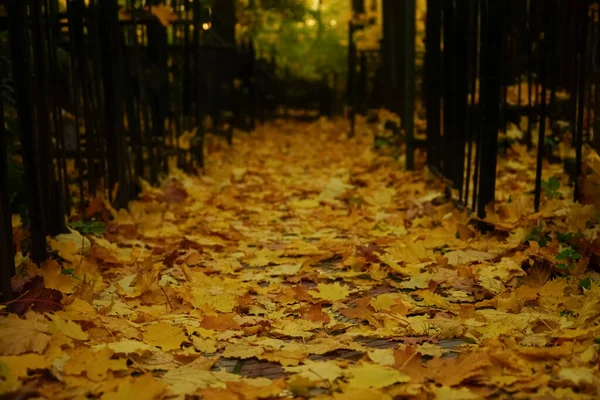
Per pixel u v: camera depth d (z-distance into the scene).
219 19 11.61
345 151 10.38
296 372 2.47
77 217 4.81
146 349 2.57
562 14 5.93
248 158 9.75
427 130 6.62
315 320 3.06
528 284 3.38
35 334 2.52
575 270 3.42
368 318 3.04
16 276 3.46
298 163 9.30
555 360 2.47
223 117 11.95
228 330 2.95
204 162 8.26
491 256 3.89
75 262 3.84
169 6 7.33
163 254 4.38
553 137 6.56
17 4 3.41
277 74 18.00
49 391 2.23
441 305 3.22
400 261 4.05
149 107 6.75
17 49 3.43
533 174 6.04
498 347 2.59
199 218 5.54
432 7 6.27
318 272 4.00
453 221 4.70
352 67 12.23
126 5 6.47
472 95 4.93
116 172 5.30
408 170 7.21
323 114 17.23
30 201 3.59
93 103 5.07
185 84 7.45
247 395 2.23
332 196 6.46
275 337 2.92
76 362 2.41
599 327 2.68
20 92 3.53
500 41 4.35
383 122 10.28
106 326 2.82
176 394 2.28
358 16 12.54
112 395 2.19
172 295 3.39
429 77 6.45
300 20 19.95
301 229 5.27
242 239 4.93
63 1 7.81
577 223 3.88
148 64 6.59
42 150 4.00
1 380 2.24
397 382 2.34
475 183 4.77
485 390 2.27
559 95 6.59
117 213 5.11
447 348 2.69
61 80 5.87
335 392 2.28
